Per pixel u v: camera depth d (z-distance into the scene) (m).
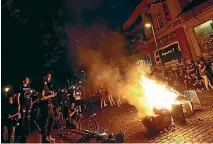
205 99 8.66
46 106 5.85
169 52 16.39
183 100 7.32
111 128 6.99
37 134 5.42
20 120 5.52
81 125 7.24
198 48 13.50
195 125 5.50
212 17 12.02
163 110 5.98
